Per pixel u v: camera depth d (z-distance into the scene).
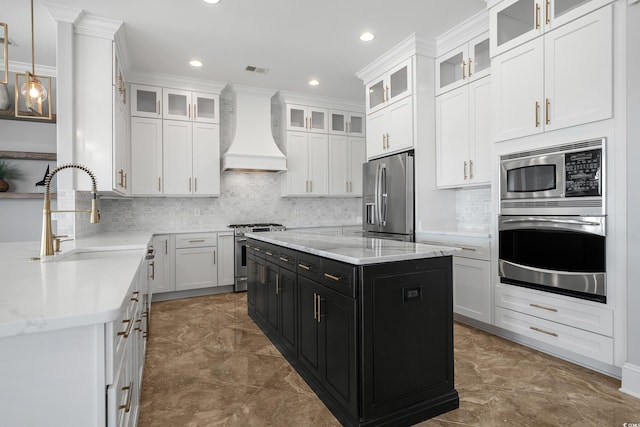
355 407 1.68
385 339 1.72
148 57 3.81
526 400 1.96
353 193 5.57
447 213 3.83
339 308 1.82
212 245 4.50
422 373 1.83
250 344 2.83
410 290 1.80
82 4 2.77
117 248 2.59
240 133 4.71
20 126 3.60
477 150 3.28
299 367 2.31
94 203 1.91
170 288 4.26
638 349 1.97
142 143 4.23
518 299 2.65
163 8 2.87
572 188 2.29
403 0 2.85
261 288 3.09
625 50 2.03
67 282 1.17
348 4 2.90
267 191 5.32
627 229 2.02
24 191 3.59
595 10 2.16
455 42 3.46
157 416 1.86
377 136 4.21
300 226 5.29
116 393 0.93
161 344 2.85
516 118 2.64
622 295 2.06
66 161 2.88
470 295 3.07
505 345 2.74
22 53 3.44
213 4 2.84
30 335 0.82
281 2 2.83
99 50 3.00
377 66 4.05
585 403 1.92
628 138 2.01
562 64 2.34
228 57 3.85
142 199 4.58
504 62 2.73
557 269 2.37
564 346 2.35
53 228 3.50
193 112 4.51
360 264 1.66
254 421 1.82
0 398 0.80
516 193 2.65
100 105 2.99
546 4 2.43
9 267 1.49
